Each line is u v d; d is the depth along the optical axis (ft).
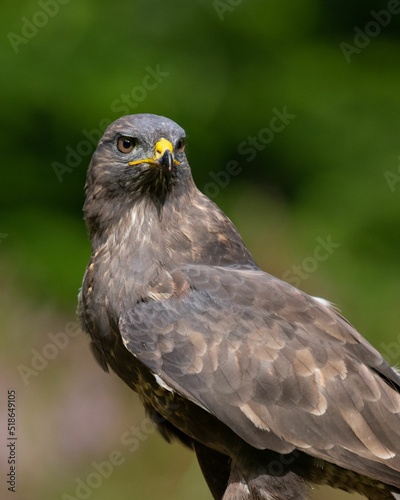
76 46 57.47
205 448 30.12
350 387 27.20
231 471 28.30
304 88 59.06
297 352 27.37
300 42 60.90
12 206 55.62
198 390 27.37
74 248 53.57
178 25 59.06
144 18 58.75
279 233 54.85
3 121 56.59
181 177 30.19
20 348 45.73
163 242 29.55
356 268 54.65
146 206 29.86
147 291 28.84
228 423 27.04
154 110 56.75
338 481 28.30
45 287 50.34
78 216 55.83
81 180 56.39
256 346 27.45
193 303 28.30
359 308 53.06
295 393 27.07
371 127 58.08
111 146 30.45
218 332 27.73
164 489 43.04
